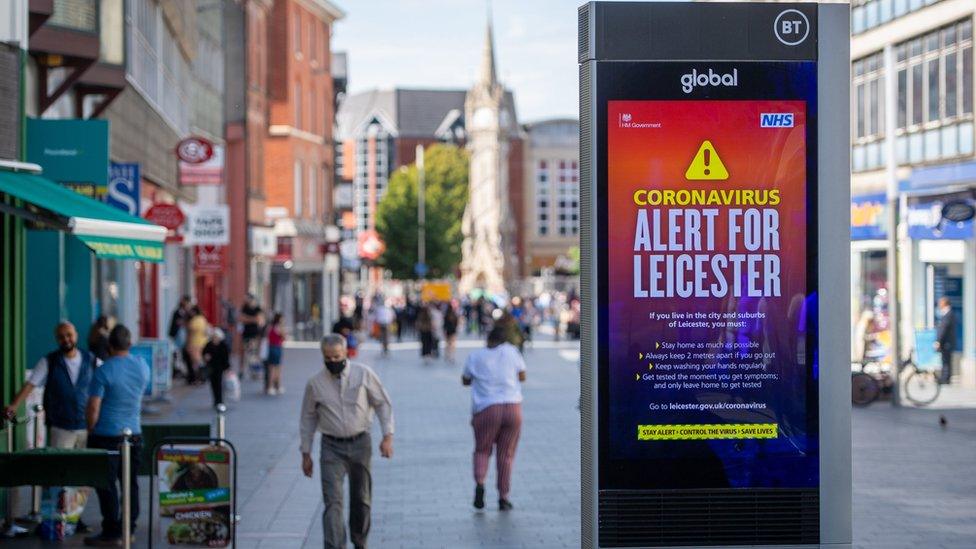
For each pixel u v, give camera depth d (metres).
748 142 8.05
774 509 8.14
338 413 10.73
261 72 58.62
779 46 8.06
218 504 10.38
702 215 8.05
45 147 17.31
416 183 112.75
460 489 14.88
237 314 47.16
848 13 8.10
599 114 8.00
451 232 113.50
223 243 35.50
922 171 31.17
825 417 8.15
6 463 10.64
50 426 12.30
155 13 30.72
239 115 51.97
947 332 27.72
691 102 8.02
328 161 75.44
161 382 25.39
